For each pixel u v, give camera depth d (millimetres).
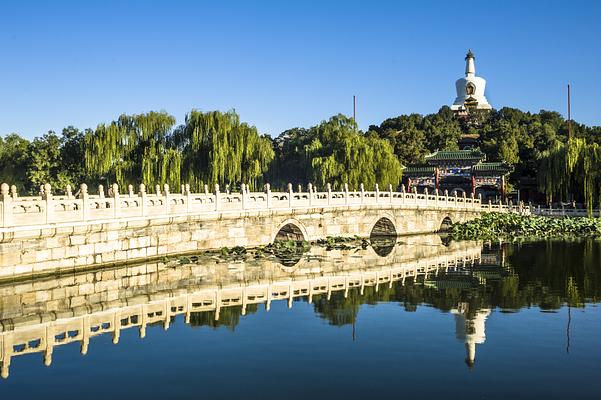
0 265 23469
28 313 20781
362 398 13219
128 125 53406
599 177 58562
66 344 17312
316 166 62156
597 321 20312
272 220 39469
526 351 16797
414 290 26266
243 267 31547
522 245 45594
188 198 33469
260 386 13953
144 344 17438
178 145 53938
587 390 13734
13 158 68750
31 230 24188
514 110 130625
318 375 14766
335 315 21297
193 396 13305
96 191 58719
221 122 52188
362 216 47656
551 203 68062
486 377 14633
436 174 71938
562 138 96375
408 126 111812
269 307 22562
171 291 25156
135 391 13586
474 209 61875
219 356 16312
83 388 13758
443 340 17953
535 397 13320
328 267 33000
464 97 126125
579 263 34906
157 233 31703
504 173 69812
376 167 65125
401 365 15570
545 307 22609
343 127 71875
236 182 56500
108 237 28578
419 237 51125
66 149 64500
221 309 22125
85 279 26703
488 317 21016
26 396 13219
